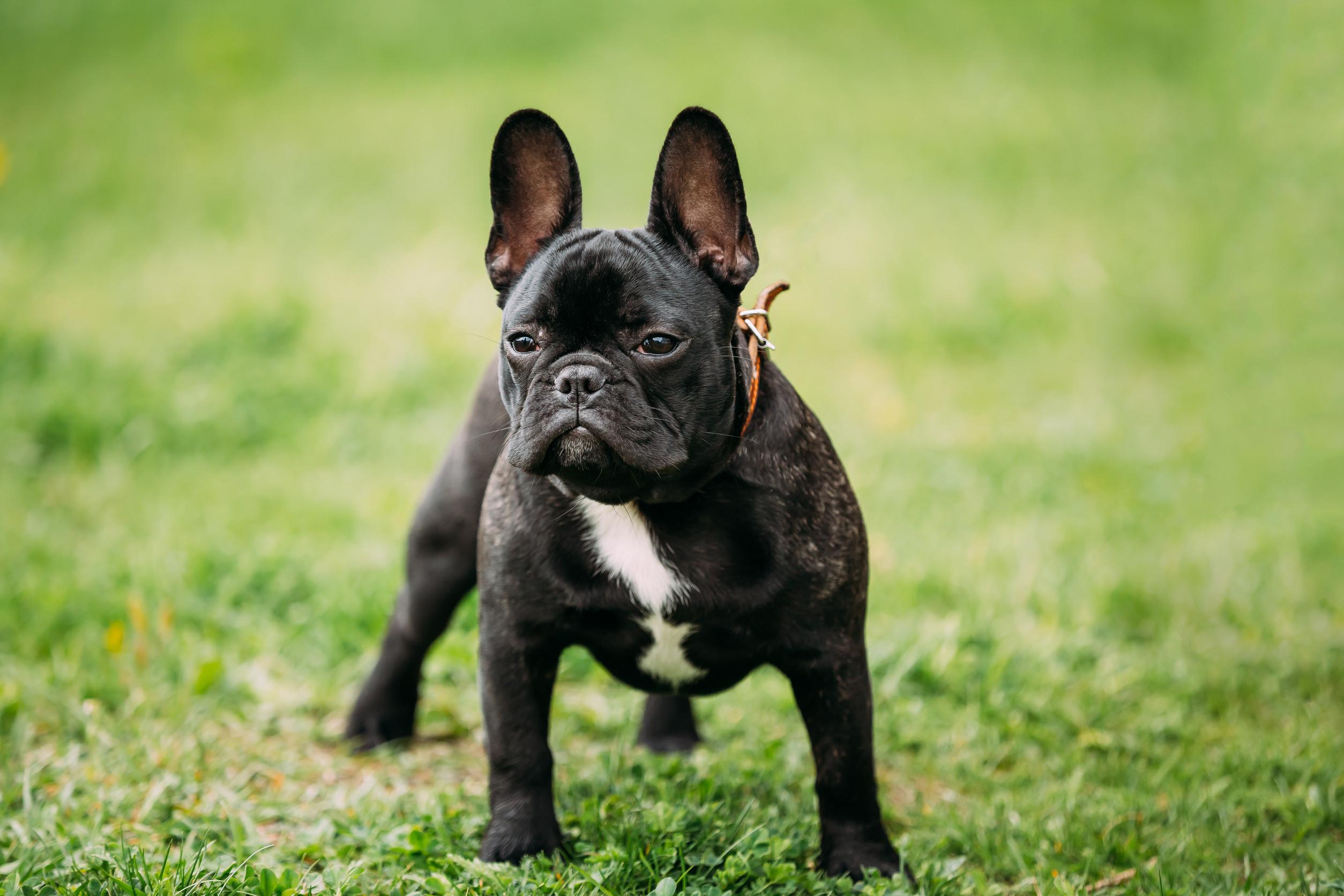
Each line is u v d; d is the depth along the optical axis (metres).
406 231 16.11
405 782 4.98
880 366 12.25
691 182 3.92
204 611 6.54
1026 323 13.31
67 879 3.88
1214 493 9.18
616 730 5.59
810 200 16.66
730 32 24.08
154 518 7.95
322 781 4.98
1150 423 10.77
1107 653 6.50
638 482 3.71
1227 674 6.23
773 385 4.09
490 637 4.07
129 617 6.40
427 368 11.06
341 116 21.08
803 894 3.97
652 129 19.45
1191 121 19.33
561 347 3.72
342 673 6.06
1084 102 20.70
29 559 7.26
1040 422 10.62
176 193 17.84
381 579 6.93
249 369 10.99
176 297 13.41
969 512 8.42
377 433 9.83
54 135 20.53
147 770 4.86
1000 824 4.65
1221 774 5.20
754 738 5.46
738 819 4.39
